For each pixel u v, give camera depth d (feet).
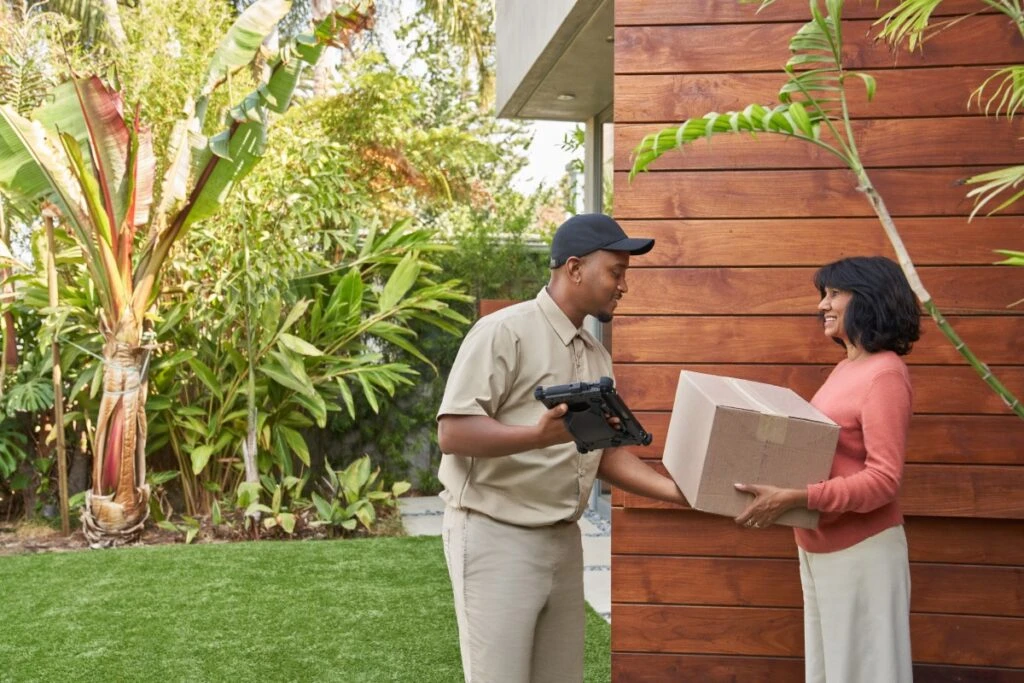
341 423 24.41
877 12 9.45
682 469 7.55
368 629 13.37
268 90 18.34
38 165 18.21
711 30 9.64
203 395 22.31
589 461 7.37
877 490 7.04
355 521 20.25
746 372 9.64
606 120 21.03
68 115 18.04
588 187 22.36
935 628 9.55
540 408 7.23
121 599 14.93
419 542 19.04
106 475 19.31
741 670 9.75
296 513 21.29
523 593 7.14
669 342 9.71
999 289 9.33
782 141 9.59
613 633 9.86
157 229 19.10
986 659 9.48
